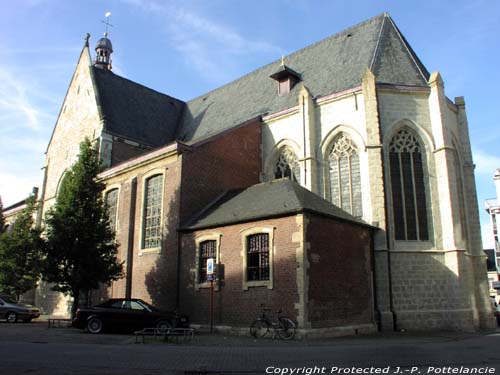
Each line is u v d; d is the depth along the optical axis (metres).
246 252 17.80
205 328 18.41
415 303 19.94
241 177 24.94
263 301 16.64
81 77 34.16
